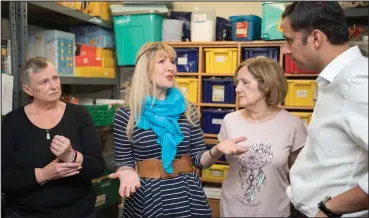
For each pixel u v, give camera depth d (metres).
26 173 1.51
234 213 1.54
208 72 3.19
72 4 2.69
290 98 2.95
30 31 2.55
